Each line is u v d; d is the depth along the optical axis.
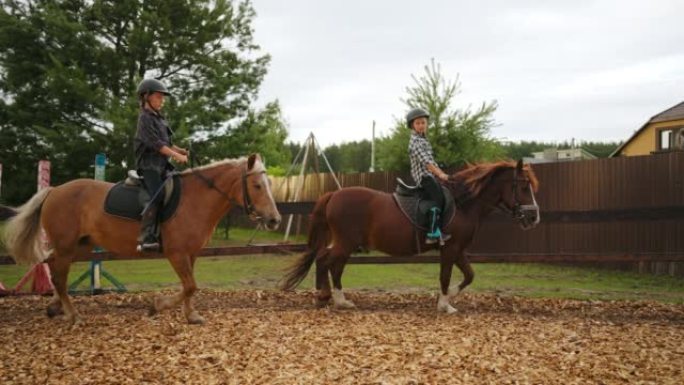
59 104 15.48
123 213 6.35
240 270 11.87
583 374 4.59
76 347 5.45
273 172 30.12
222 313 7.14
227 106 16.97
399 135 19.16
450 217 7.22
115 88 15.99
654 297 8.39
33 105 15.55
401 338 5.73
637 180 10.98
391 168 19.53
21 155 15.61
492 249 13.29
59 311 7.04
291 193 19.09
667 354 5.21
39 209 6.72
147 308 7.62
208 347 5.38
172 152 6.21
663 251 10.62
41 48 15.55
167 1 15.79
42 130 14.59
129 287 9.34
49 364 4.89
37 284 8.51
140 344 5.51
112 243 6.53
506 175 7.37
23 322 6.71
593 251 11.64
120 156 15.28
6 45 15.27
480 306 7.79
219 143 16.38
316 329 6.17
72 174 15.64
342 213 7.46
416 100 18.83
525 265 12.59
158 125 6.38
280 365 4.79
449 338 5.76
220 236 19.77
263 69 17.36
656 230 10.71
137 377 4.50
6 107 15.30
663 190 10.62
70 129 14.73
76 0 16.08
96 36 15.60
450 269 7.34
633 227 11.04
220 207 6.63
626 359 5.03
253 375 4.52
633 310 7.46
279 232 20.81
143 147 6.31
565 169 12.12
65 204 6.54
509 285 9.62
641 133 22.70
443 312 7.28
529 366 4.80
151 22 15.23
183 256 6.41
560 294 8.62
